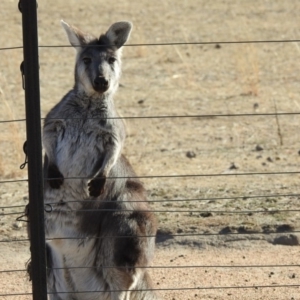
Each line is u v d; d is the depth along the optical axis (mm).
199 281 33281
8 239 37375
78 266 28750
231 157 50531
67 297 29328
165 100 64750
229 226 38406
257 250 36875
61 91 66125
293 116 60000
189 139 54531
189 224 38625
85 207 28828
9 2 102188
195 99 65062
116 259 28359
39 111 23188
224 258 36000
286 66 75625
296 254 36344
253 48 77812
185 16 98250
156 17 97250
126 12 100000
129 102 64000
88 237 28828
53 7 101562
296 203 41094
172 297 31438
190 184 44750
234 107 62438
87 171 29141
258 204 40938
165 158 50344
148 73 73625
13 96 64375
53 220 28828
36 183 23406
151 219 29328
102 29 90438
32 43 22875
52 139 28938
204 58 79062
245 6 104000
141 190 30438
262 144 53219
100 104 29688
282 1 106625
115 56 31125
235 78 71562
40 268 23750
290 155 50719
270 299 30953
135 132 55938
